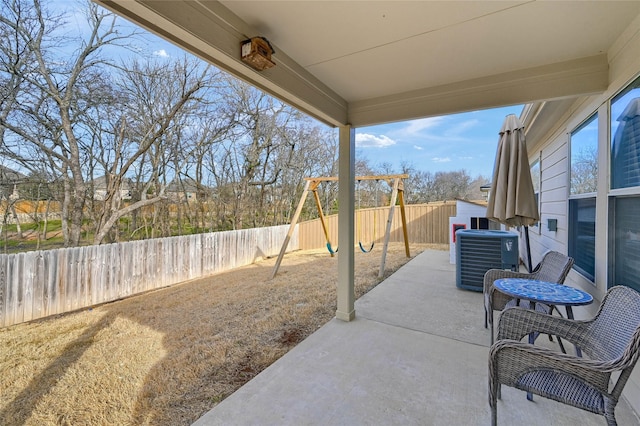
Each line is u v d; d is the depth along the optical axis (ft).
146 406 6.66
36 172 22.86
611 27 6.17
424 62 7.79
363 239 38.88
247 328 11.16
